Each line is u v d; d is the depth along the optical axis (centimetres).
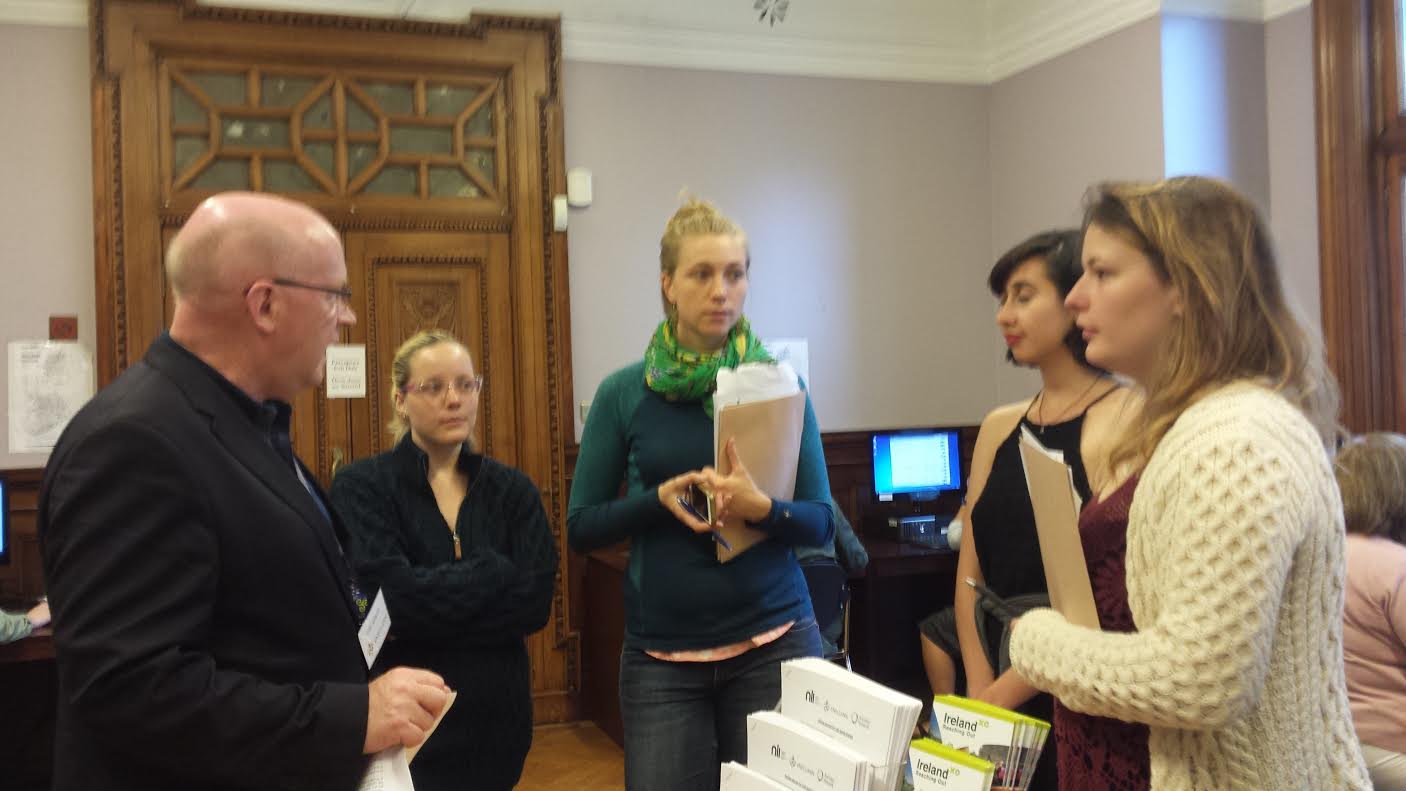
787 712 131
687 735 191
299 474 156
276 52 438
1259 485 105
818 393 515
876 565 413
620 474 208
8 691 413
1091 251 124
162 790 122
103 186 417
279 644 130
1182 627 105
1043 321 184
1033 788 176
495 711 224
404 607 216
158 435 122
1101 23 470
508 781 228
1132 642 110
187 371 131
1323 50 423
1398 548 230
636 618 197
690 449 196
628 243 488
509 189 469
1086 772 125
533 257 470
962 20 534
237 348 135
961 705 131
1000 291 196
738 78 505
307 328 137
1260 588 103
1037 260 186
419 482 235
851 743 120
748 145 505
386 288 455
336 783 124
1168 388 117
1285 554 104
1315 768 110
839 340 520
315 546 134
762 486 191
